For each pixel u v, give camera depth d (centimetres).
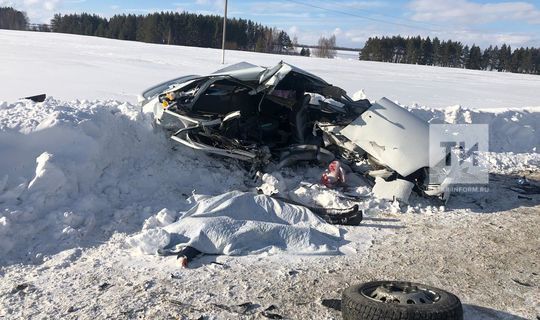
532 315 398
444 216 666
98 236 521
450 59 9162
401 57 9344
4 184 525
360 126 769
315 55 9756
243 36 9750
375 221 630
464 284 452
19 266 442
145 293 402
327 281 444
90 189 598
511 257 527
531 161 1070
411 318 331
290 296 411
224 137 747
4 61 2330
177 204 621
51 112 688
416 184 729
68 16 11025
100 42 5547
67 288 406
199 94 791
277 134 882
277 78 765
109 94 1493
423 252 529
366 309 343
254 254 499
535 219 668
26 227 489
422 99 2016
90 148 618
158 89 888
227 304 391
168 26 9188
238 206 571
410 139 730
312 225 575
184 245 493
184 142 734
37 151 581
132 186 643
